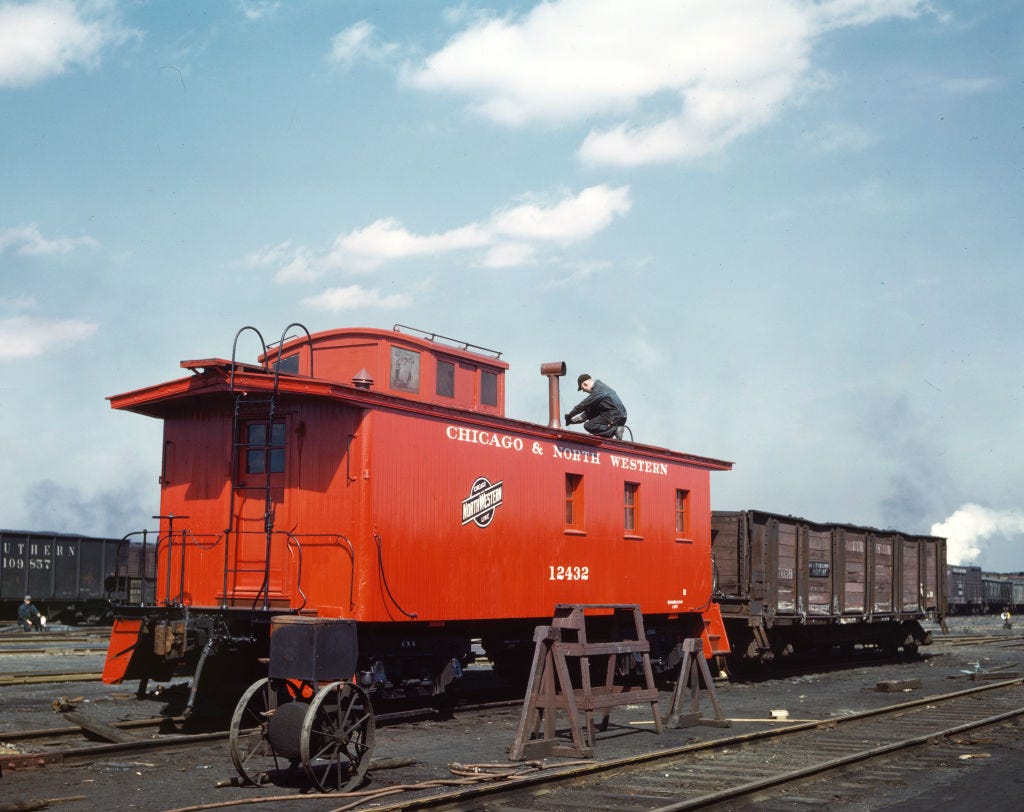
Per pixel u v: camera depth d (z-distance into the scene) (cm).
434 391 1487
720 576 1939
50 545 3481
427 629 1323
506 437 1401
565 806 783
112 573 3706
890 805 794
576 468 1533
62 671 1833
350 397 1173
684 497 1825
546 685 1020
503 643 1489
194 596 1249
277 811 766
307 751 815
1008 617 4897
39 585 3438
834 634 2252
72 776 880
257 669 1249
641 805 786
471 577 1318
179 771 914
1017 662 2473
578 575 1513
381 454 1201
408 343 1460
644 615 1697
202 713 1231
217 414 1266
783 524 2036
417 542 1241
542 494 1458
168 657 1125
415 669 1307
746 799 804
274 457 1237
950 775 918
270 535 1158
